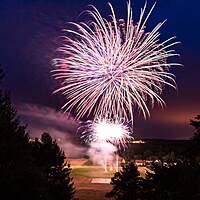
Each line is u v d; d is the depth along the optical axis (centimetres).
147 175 2247
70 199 3772
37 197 2131
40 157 3616
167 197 2134
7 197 2020
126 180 4044
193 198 2056
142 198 2252
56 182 3631
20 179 2058
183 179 2073
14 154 2103
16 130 2216
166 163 2244
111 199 6253
